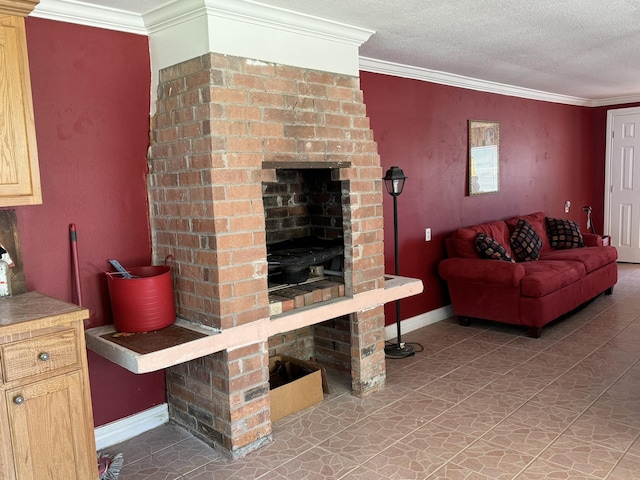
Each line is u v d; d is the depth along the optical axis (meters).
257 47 2.56
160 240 2.78
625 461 2.37
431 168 4.56
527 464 2.38
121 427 2.77
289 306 2.79
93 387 2.67
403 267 4.37
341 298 3.05
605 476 2.26
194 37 2.45
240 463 2.51
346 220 3.03
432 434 2.69
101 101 2.60
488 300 4.33
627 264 7.08
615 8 2.83
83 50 2.53
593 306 5.06
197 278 2.56
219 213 2.42
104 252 2.67
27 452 1.92
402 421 2.84
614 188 7.14
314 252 3.00
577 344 3.98
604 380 3.29
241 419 2.57
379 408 3.01
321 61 2.88
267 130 2.60
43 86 2.42
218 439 2.62
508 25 3.09
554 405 2.96
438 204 4.67
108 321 2.71
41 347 1.93
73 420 2.03
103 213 2.65
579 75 4.88
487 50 3.71
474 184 5.04
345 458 2.50
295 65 2.74
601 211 7.31
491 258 4.39
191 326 2.59
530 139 5.91
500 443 2.57
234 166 2.47
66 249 2.54
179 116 2.56
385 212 4.14
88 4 2.44
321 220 3.47
